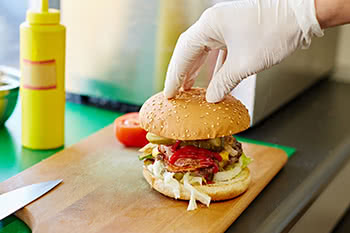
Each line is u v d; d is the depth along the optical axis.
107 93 1.00
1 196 0.73
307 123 0.99
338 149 0.90
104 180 0.78
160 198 0.74
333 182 0.85
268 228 0.71
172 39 0.93
